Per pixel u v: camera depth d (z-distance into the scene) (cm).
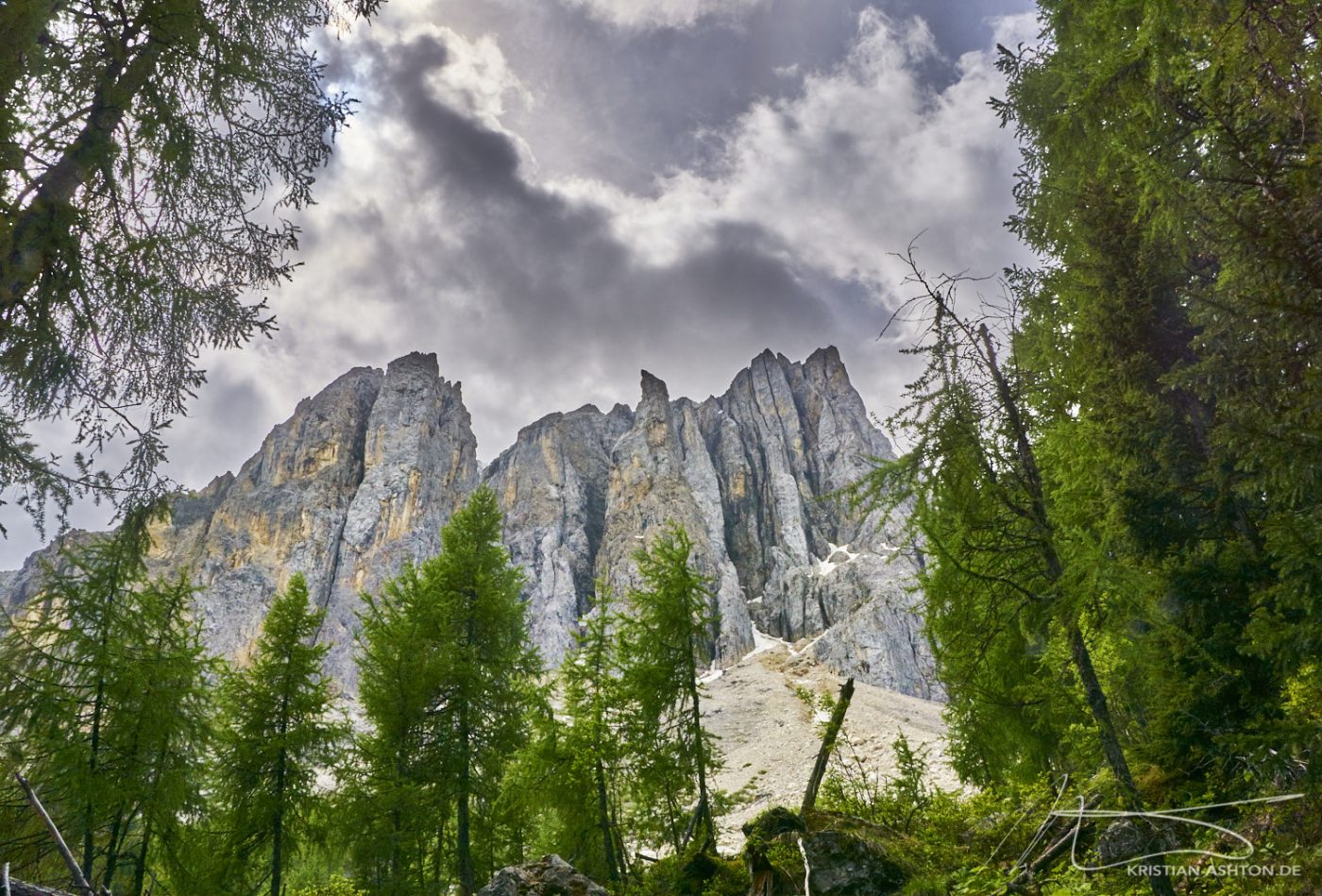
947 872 718
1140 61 623
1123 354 793
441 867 1838
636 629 1686
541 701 1759
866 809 1053
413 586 1966
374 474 14088
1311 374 438
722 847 1541
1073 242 890
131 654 1327
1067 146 810
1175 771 689
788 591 11944
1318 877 413
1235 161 482
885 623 9844
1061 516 599
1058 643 692
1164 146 652
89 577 1261
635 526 13538
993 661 777
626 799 1664
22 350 559
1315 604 460
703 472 14738
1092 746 787
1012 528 614
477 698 1745
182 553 12700
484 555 2066
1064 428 643
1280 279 454
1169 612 709
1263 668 632
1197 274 789
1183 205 584
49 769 1119
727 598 11719
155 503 656
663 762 1512
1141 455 758
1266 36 465
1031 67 853
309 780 1578
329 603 11875
